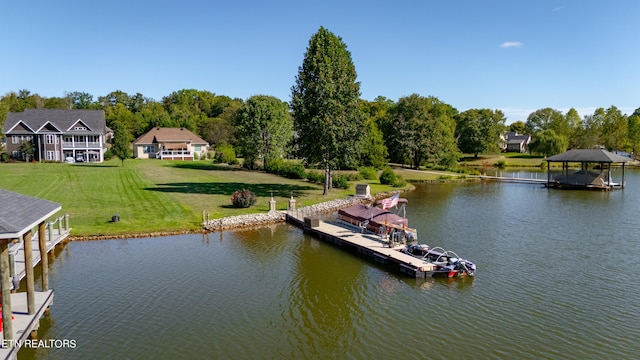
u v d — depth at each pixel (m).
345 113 48.88
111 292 22.41
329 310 20.70
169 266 26.55
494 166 112.25
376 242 30.77
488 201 52.81
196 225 35.41
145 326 18.88
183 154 101.06
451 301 21.75
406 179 77.25
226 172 73.75
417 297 22.23
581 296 22.34
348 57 52.28
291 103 51.84
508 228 37.25
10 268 20.09
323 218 40.38
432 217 42.03
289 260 28.17
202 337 18.02
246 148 78.00
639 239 33.59
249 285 23.73
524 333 18.50
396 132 94.50
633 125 125.12
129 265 26.56
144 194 47.94
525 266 26.97
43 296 19.23
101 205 41.25
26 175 60.59
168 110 153.25
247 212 40.41
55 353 16.59
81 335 18.02
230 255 28.95
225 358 16.52
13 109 140.88
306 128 50.12
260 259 28.30
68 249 29.44
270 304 21.31
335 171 76.38
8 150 83.88
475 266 26.23
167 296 22.05
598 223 39.56
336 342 17.75
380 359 16.50
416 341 17.84
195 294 22.38
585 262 27.81
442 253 26.70
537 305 21.27
